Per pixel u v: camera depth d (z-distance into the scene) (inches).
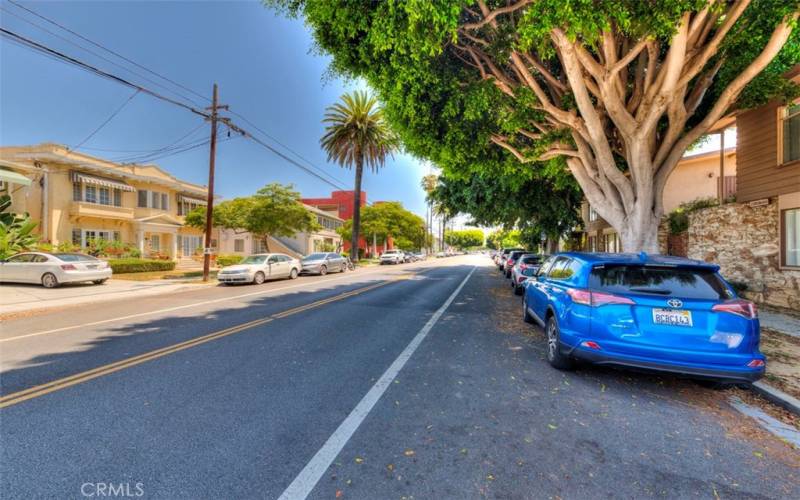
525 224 735.7
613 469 106.5
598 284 171.3
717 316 151.9
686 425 134.8
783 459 114.1
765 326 282.2
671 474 104.9
